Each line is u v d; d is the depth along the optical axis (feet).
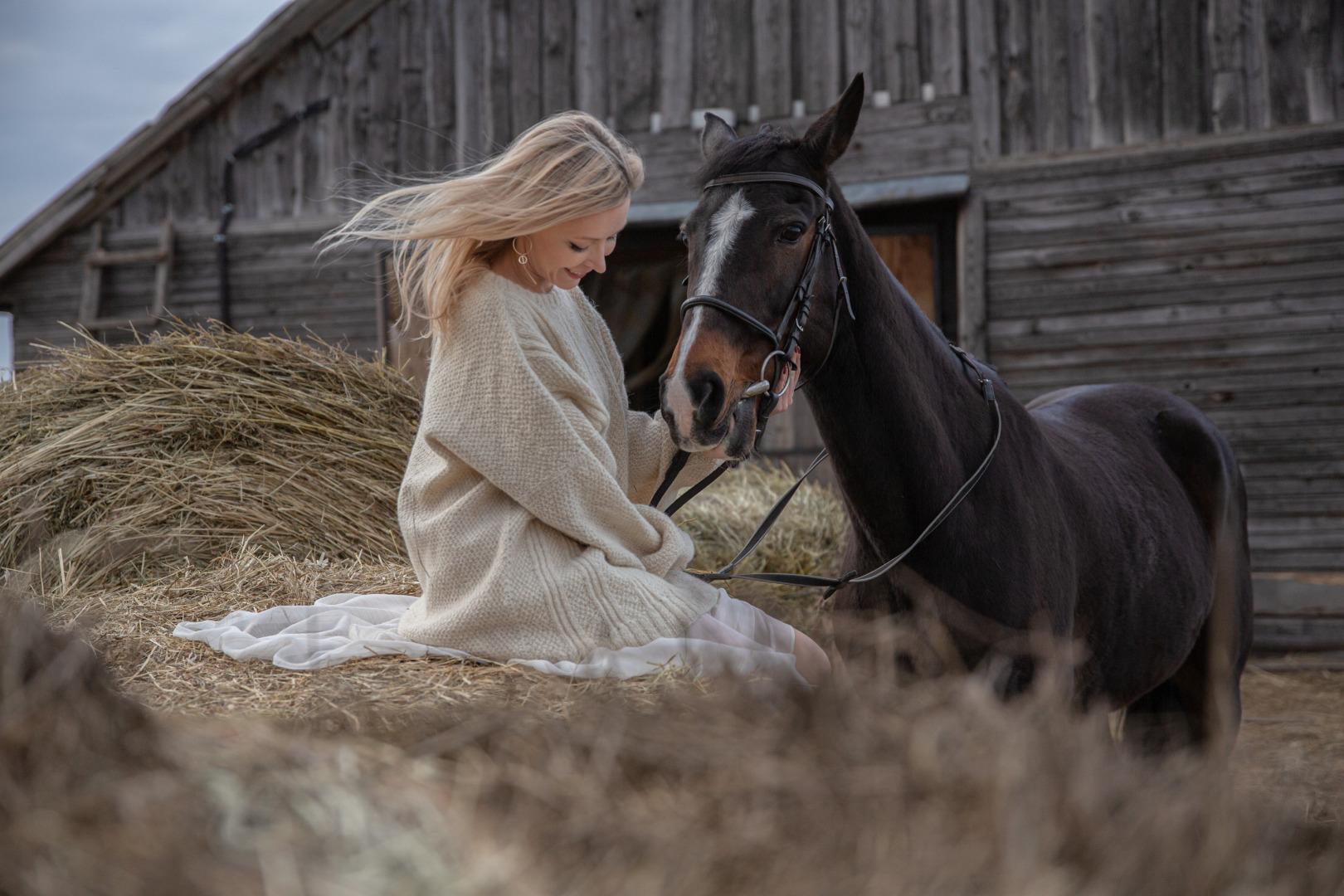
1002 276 16.89
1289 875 2.74
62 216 20.12
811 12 17.71
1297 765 3.66
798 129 17.76
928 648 5.39
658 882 2.34
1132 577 6.73
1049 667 5.31
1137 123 16.37
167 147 20.21
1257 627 15.78
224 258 19.84
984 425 5.95
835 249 5.59
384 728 3.42
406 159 19.40
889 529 5.68
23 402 8.84
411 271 5.36
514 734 3.14
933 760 2.82
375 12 19.49
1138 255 16.31
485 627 4.84
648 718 3.24
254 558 7.39
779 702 3.26
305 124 19.76
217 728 3.04
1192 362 16.11
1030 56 16.80
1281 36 15.75
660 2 18.37
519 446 4.88
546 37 18.88
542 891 2.27
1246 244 15.84
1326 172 15.49
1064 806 2.66
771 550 11.32
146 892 2.11
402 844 2.39
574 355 5.30
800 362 5.60
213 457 8.70
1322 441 15.55
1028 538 5.71
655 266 19.15
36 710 2.70
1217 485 7.98
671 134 18.34
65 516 8.12
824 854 2.49
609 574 4.89
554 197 4.93
